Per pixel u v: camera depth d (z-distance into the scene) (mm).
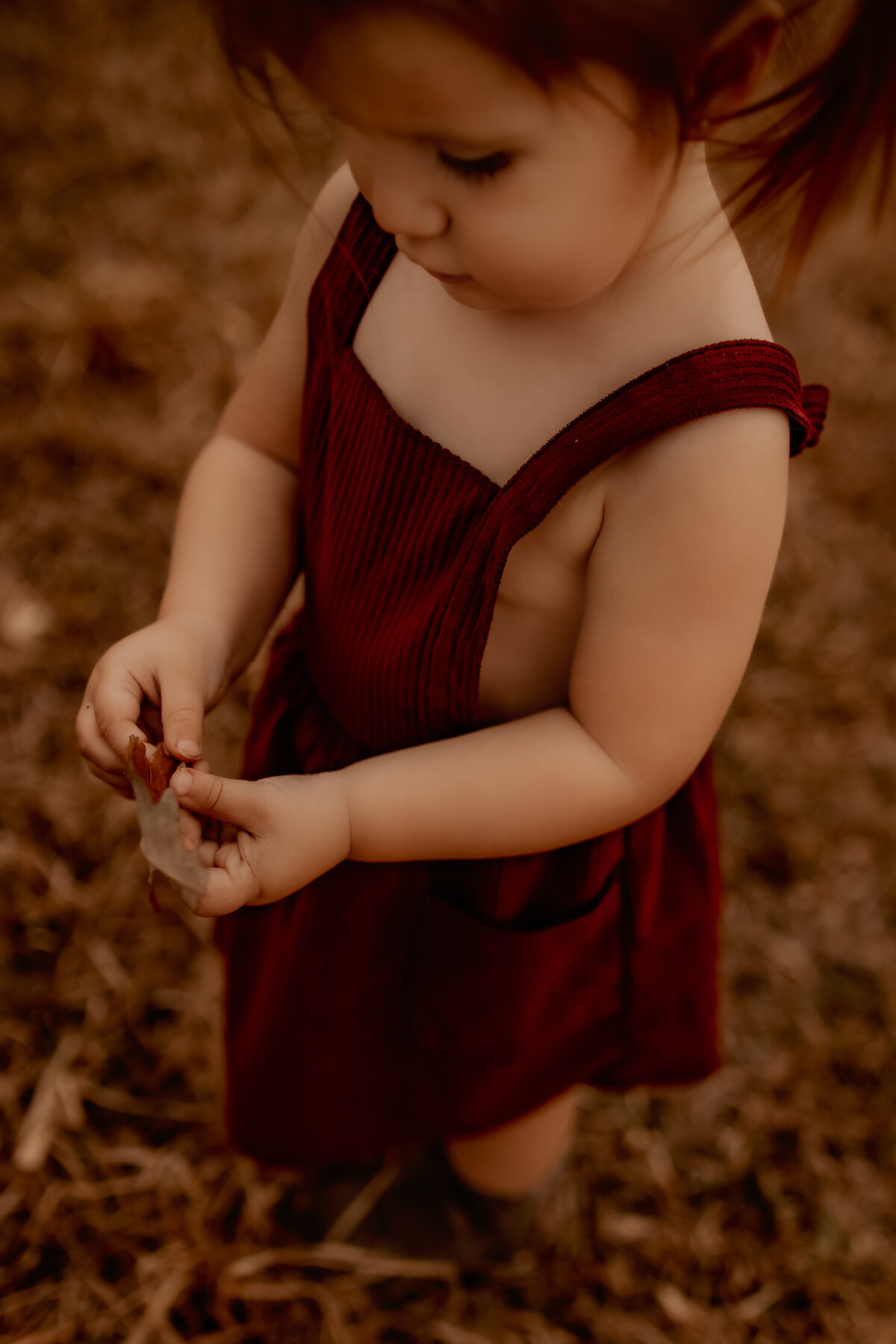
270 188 2490
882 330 2434
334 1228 1368
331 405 966
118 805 1630
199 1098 1423
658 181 823
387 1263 1360
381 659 977
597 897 1038
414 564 939
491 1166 1305
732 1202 1423
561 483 877
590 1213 1409
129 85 2631
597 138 794
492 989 1054
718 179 945
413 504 928
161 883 1565
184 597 1027
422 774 947
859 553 2100
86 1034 1448
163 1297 1316
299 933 1067
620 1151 1442
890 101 851
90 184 2436
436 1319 1348
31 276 2246
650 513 876
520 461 905
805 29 848
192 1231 1354
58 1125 1391
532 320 890
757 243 901
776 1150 1462
